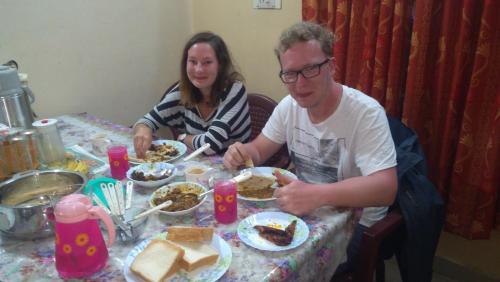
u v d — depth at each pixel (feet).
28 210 2.96
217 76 5.82
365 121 3.95
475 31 4.92
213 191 3.50
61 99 6.64
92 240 2.64
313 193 3.38
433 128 5.53
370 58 5.59
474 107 4.97
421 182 3.88
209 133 5.44
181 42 8.41
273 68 7.51
